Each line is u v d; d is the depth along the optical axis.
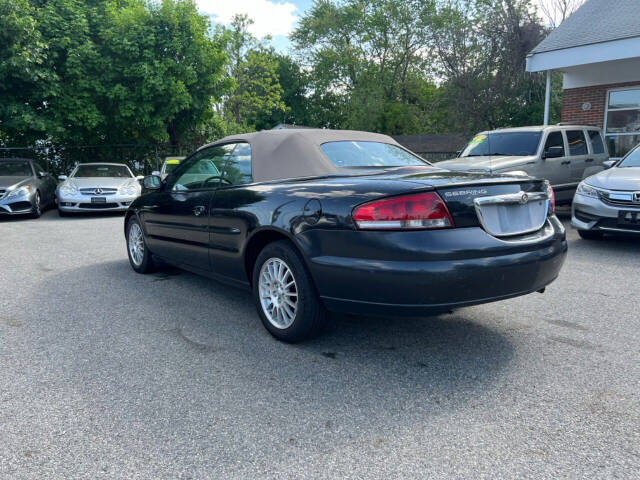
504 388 2.66
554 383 2.71
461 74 21.45
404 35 42.88
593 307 4.06
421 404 2.50
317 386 2.72
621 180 6.42
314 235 2.99
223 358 3.12
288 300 3.30
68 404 2.54
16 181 11.27
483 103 21.20
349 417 2.38
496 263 2.76
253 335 3.53
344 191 2.94
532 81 21.06
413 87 44.59
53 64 14.95
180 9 16.38
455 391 2.64
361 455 2.07
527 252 2.93
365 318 3.87
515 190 3.01
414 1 41.66
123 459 2.06
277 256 3.28
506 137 9.28
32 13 14.62
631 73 12.79
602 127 13.47
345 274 2.84
